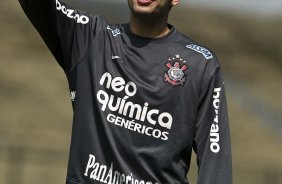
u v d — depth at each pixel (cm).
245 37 15400
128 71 1304
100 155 1288
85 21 1340
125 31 1334
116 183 1287
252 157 7219
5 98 8719
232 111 9600
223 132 1334
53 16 1320
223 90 1338
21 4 1330
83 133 1299
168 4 1321
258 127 9006
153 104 1295
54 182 5481
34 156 5547
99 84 1305
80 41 1332
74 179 1297
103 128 1288
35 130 7688
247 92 11225
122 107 1295
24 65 10162
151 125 1295
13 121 7956
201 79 1318
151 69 1306
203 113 1323
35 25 1341
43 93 9075
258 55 14300
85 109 1305
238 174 5559
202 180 1321
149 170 1293
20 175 5422
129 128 1293
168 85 1304
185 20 15850
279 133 8881
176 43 1329
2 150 5294
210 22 16012
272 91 11688
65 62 1341
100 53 1319
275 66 13625
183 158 1323
